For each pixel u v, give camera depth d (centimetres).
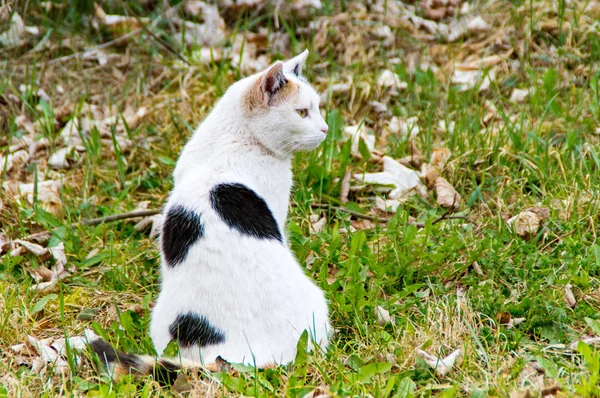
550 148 830
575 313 595
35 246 722
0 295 641
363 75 1017
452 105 943
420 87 979
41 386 527
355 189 815
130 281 688
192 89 1005
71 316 647
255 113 580
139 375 517
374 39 1095
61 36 1100
